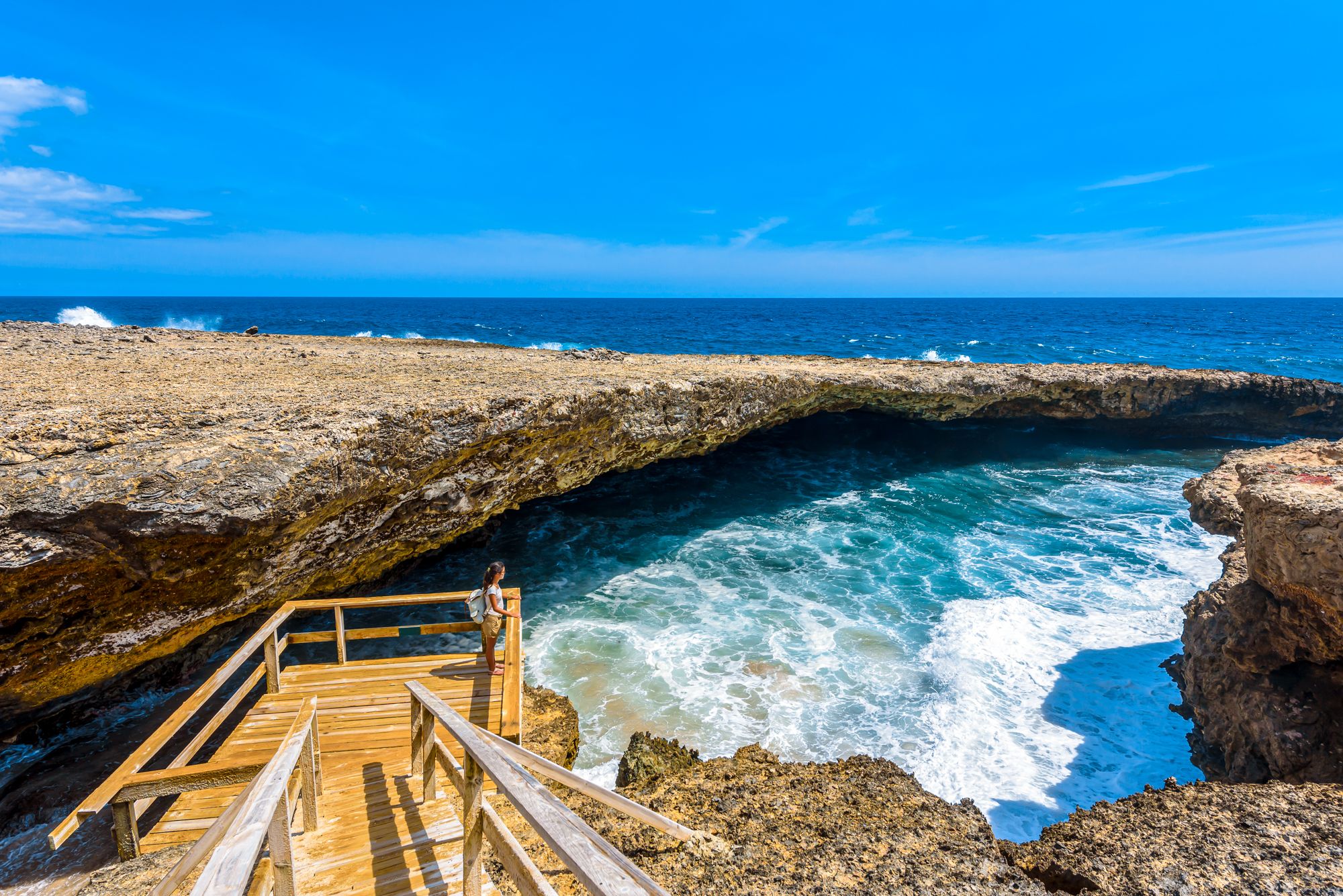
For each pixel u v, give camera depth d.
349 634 7.61
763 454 22.67
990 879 5.09
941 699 9.61
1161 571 14.14
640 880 2.06
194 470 6.87
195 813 5.25
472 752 2.92
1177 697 9.68
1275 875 4.85
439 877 3.72
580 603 12.66
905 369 22.67
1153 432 25.72
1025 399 23.39
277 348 18.84
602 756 8.33
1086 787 7.90
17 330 18.44
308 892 3.56
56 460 6.48
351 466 8.22
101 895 4.28
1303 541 6.66
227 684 9.84
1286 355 52.97
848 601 12.78
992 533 16.42
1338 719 6.70
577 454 12.77
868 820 5.91
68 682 6.96
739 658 10.72
